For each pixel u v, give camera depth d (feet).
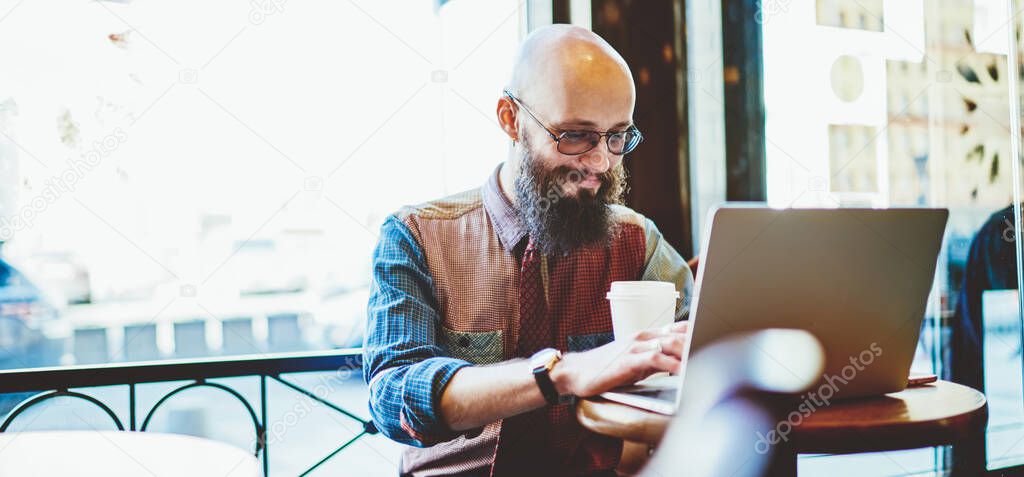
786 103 7.67
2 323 9.89
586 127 4.00
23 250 9.75
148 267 10.12
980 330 7.58
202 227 9.50
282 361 5.11
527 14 6.80
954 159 7.66
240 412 10.91
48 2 7.44
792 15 7.62
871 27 7.77
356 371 5.30
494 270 4.35
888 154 7.75
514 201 4.41
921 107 7.70
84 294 10.16
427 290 4.25
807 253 2.83
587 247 4.22
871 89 7.77
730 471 3.02
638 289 3.52
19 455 2.70
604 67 4.00
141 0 7.61
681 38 7.17
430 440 3.57
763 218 2.72
